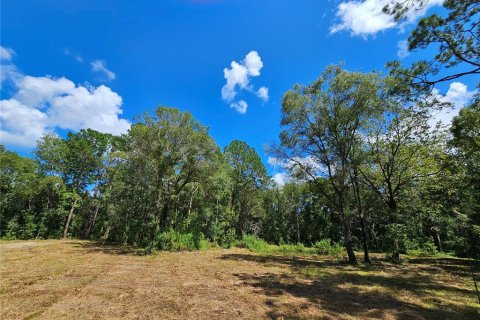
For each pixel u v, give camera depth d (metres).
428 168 21.56
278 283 11.42
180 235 27.25
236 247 32.75
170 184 26.84
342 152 18.34
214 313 7.14
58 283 10.15
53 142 38.72
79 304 7.60
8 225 34.09
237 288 10.22
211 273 13.50
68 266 14.30
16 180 35.72
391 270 15.77
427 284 11.60
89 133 42.94
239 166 41.34
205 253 24.20
